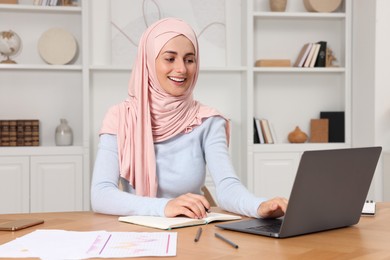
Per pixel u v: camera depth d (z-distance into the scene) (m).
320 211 1.46
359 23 4.35
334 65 4.60
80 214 1.85
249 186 4.29
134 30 4.39
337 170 1.46
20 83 4.32
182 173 2.13
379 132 4.14
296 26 4.61
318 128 4.48
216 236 1.43
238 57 4.54
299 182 1.36
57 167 4.11
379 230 1.52
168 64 2.11
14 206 4.06
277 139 4.62
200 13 4.48
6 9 4.13
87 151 4.14
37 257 1.21
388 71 4.14
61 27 4.34
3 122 4.11
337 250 1.28
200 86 4.51
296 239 1.40
